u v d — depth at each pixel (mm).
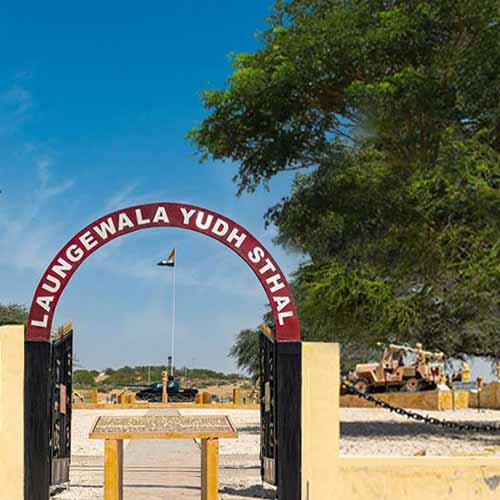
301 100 22391
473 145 19516
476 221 19453
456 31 21281
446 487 9617
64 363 10859
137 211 9719
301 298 23234
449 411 38406
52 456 9805
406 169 21906
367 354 43812
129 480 13078
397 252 21953
